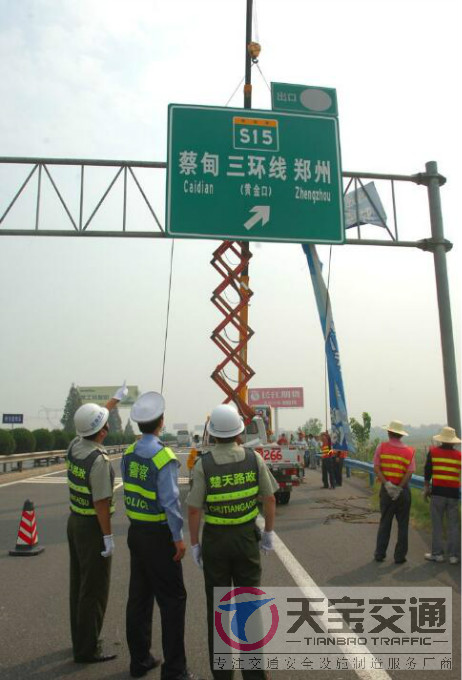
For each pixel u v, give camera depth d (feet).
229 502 12.54
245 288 41.11
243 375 40.57
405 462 24.02
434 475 24.08
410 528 31.07
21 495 47.32
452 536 23.73
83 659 14.16
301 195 37.55
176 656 12.94
